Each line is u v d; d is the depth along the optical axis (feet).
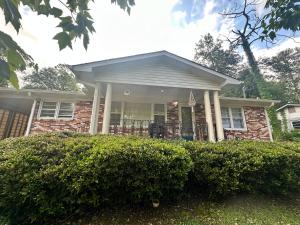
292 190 12.61
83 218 9.52
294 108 61.41
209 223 9.55
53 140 11.70
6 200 8.52
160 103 33.53
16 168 8.77
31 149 10.00
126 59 24.47
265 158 12.01
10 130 35.70
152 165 9.73
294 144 15.81
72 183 8.84
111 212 10.06
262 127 35.37
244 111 35.96
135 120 30.89
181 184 10.30
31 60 3.13
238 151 12.48
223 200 11.87
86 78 24.36
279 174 12.09
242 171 11.38
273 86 86.48
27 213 8.80
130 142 11.13
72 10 4.37
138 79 25.57
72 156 9.66
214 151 12.53
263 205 11.62
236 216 10.25
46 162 9.43
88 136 15.46
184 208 10.90
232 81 25.90
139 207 10.59
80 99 31.09
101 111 30.86
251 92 77.05
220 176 11.37
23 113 38.75
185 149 12.05
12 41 2.87
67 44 4.24
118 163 9.18
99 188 9.33
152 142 11.85
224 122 34.81
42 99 30.45
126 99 32.40
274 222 9.81
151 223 9.44
